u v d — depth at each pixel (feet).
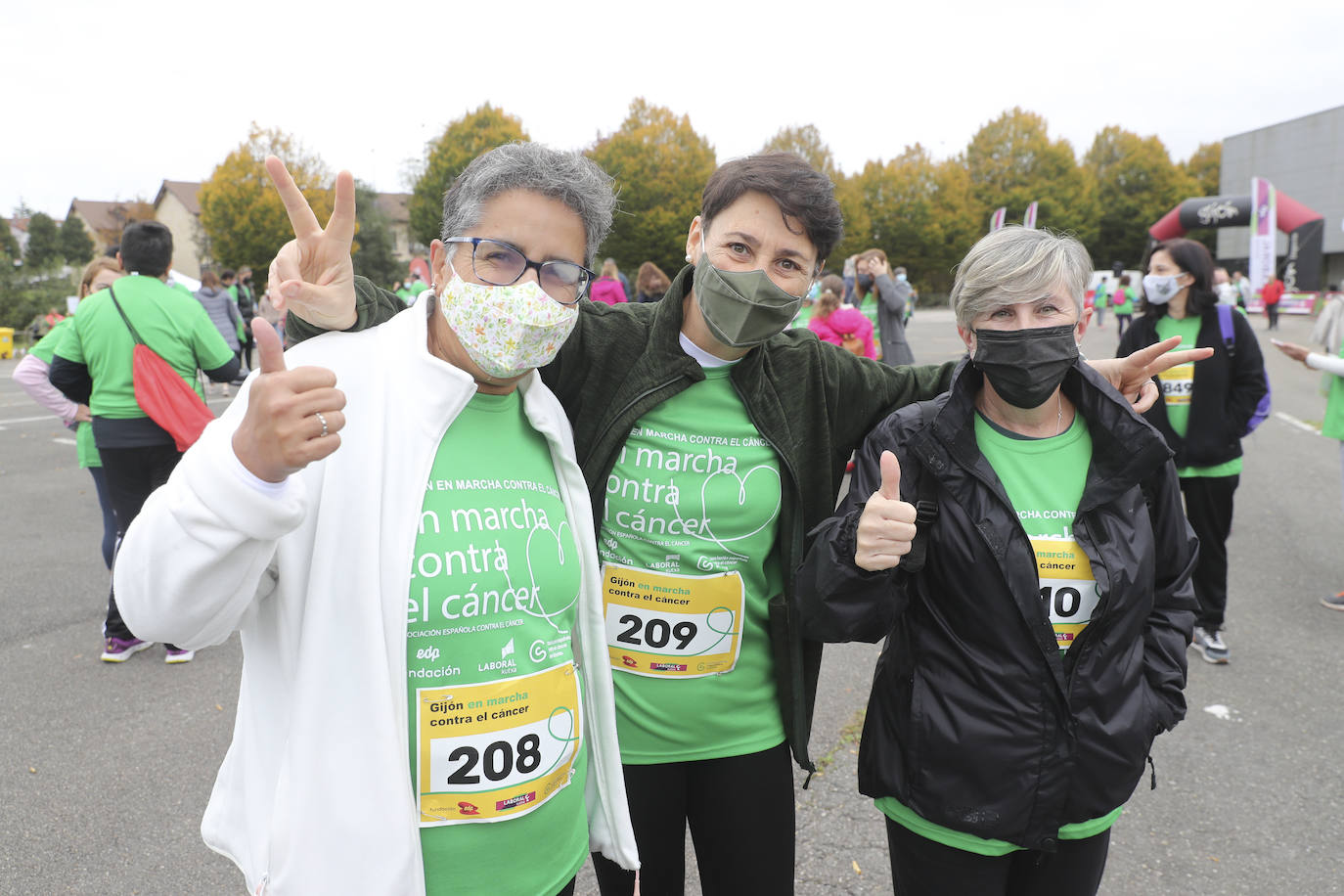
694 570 5.87
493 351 4.23
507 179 4.27
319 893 3.82
